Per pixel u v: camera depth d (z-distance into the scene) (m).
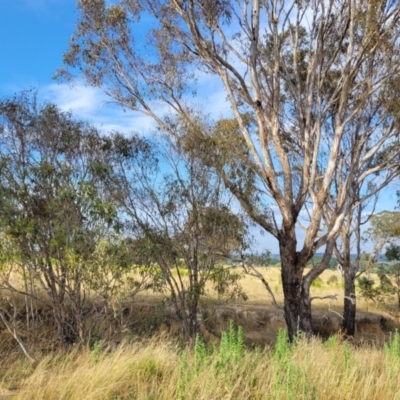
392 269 27.23
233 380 7.41
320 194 15.68
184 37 16.84
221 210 14.77
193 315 14.13
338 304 26.80
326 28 16.67
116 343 11.85
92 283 10.96
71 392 7.06
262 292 27.70
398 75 16.22
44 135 13.14
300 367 7.84
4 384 8.02
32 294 12.02
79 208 11.10
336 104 18.80
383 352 11.32
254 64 15.52
